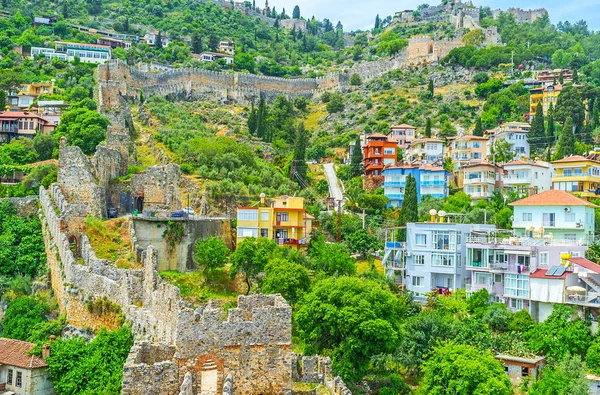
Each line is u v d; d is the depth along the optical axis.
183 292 90.75
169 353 47.09
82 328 78.69
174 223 99.38
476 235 103.88
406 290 100.25
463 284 104.38
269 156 182.50
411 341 78.69
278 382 46.56
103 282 77.69
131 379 43.19
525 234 103.88
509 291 92.00
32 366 69.44
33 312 84.19
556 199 104.06
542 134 185.88
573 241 96.12
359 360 69.31
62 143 100.19
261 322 46.72
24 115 155.25
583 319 80.38
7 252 95.25
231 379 43.66
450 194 158.38
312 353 69.69
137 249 89.88
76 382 65.50
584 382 64.88
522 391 71.69
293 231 114.88
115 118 147.88
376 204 152.62
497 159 171.50
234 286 95.31
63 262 87.19
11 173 123.56
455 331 81.44
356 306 69.56
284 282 84.31
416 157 179.75
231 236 112.25
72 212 92.88
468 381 63.84
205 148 143.50
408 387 73.56
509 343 78.88
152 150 143.00
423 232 107.88
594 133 192.75
